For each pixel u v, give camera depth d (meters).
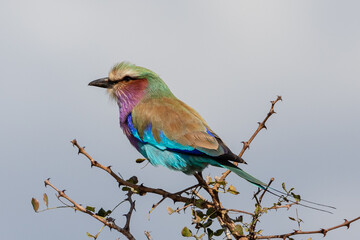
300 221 9.14
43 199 9.02
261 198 9.41
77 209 9.21
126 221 9.58
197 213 9.49
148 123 13.36
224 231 9.80
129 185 10.21
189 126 12.90
